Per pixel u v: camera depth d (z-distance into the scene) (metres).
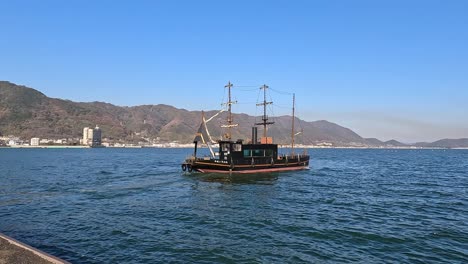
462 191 43.81
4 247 15.26
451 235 22.47
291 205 33.25
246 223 25.66
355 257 18.23
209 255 18.42
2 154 179.00
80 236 22.06
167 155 180.50
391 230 23.67
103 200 35.72
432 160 143.25
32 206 32.25
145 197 37.84
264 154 67.50
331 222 26.02
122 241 20.94
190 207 32.03
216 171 62.03
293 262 17.45
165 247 19.77
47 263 13.32
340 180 57.31
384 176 65.88
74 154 187.62
